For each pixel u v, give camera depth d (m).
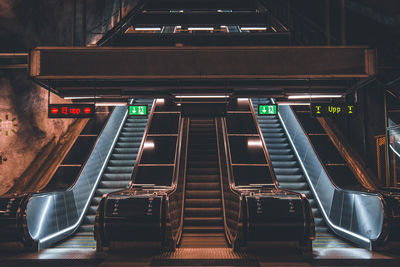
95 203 9.59
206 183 10.27
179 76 7.14
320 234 8.31
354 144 11.85
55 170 9.71
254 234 6.68
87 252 6.65
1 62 9.02
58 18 11.83
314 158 9.99
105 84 8.64
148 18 16.05
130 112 8.85
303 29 14.78
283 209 6.75
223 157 10.88
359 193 7.21
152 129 11.91
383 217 6.52
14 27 9.69
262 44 11.45
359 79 7.91
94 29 15.63
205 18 16.12
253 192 7.62
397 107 9.48
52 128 11.26
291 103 9.25
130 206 6.85
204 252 6.64
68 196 8.29
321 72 7.17
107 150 11.20
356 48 7.21
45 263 5.84
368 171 10.02
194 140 12.53
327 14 7.95
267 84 8.57
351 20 11.62
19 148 9.80
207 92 8.51
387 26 10.00
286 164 11.09
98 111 13.03
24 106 10.07
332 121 12.86
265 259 6.07
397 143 9.16
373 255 6.30
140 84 8.63
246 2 17.58
